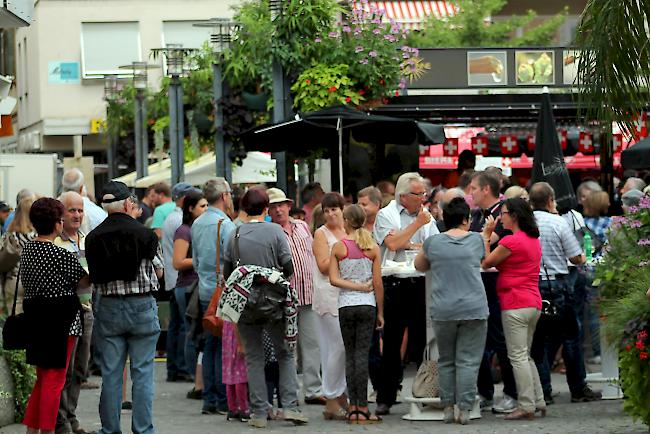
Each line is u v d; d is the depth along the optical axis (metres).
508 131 33.50
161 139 40.16
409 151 24.86
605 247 16.47
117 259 13.70
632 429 14.98
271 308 15.26
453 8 61.38
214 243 16.89
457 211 15.59
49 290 13.65
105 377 13.87
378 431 15.09
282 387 15.62
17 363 15.89
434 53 28.50
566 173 20.39
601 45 15.44
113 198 13.88
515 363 15.91
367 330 15.74
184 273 19.42
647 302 14.34
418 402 15.99
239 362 16.12
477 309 15.44
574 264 16.73
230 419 16.28
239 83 28.03
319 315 16.19
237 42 27.39
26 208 15.60
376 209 17.38
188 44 57.25
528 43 61.31
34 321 13.66
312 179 28.41
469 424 15.59
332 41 26.14
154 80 56.97
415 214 17.00
